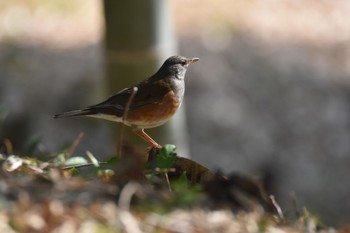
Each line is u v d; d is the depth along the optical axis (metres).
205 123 17.14
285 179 15.94
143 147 10.15
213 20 20.78
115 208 4.78
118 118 7.43
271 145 16.86
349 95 18.61
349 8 22.27
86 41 19.92
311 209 15.00
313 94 18.42
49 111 17.09
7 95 17.47
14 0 21.80
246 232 4.89
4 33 20.36
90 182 5.19
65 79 18.19
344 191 15.71
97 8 21.72
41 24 20.77
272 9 21.81
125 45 10.30
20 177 5.23
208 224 4.87
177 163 5.89
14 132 15.89
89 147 16.05
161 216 4.77
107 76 10.52
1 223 4.48
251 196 5.74
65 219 4.57
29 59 19.08
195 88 18.09
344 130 17.47
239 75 18.72
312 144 16.97
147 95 7.42
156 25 10.31
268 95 18.23
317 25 21.27
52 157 6.52
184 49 19.33
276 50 19.84
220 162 16.25
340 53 20.19
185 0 21.86
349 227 5.91
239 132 17.06
